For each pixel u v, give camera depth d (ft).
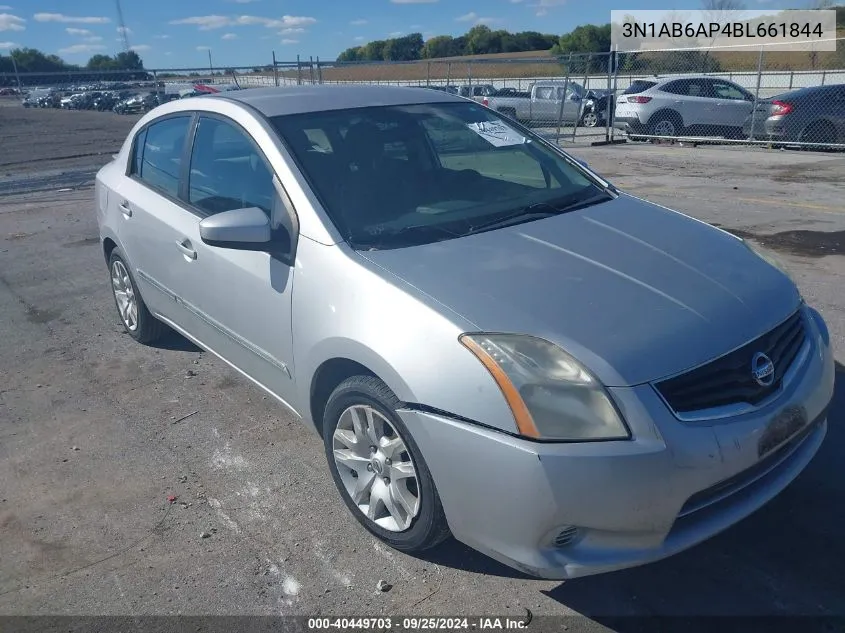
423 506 8.94
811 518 10.12
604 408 7.72
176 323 14.69
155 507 11.07
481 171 12.62
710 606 8.71
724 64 91.40
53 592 9.39
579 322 8.36
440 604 8.93
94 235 28.48
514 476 7.78
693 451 7.74
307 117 12.09
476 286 8.98
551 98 67.67
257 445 12.70
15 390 15.20
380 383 9.21
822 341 9.97
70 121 101.35
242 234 10.30
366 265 9.55
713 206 29.17
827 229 24.77
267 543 10.16
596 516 7.67
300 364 10.43
